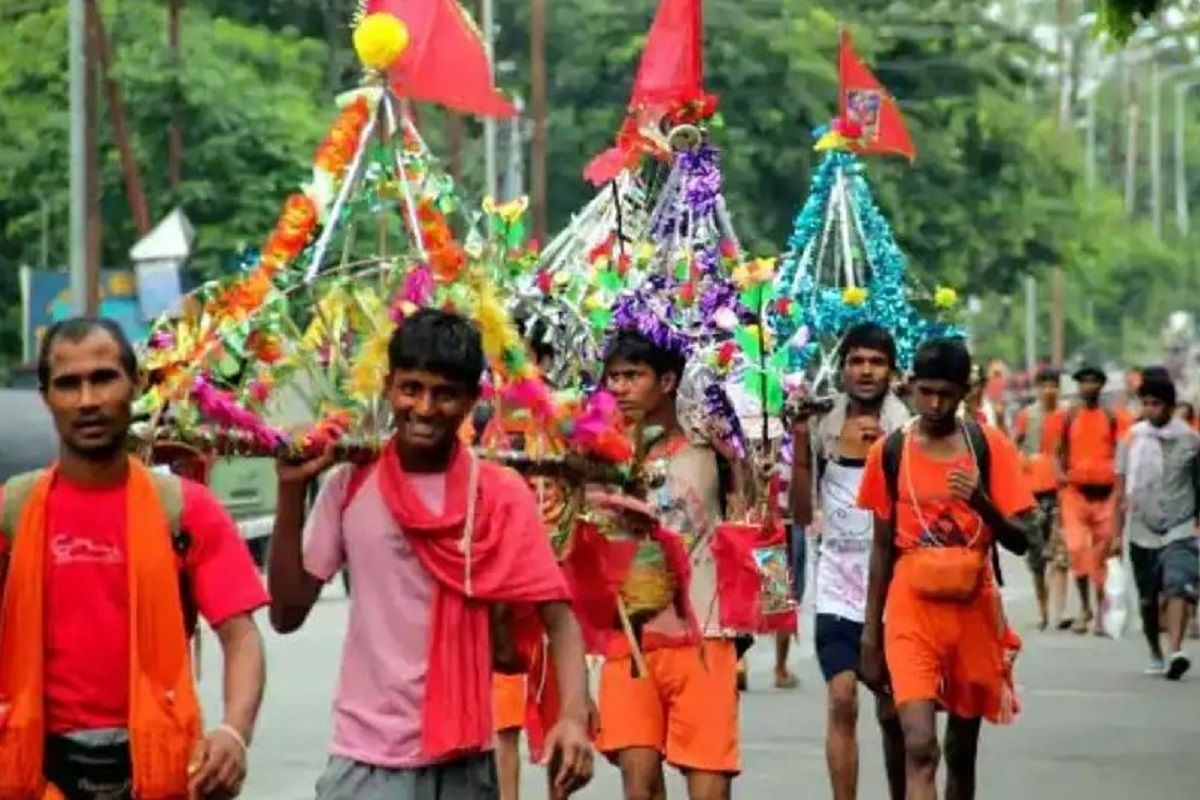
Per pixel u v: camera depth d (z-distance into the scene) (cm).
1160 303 18362
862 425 2016
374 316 1386
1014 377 9556
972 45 9244
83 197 5056
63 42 7094
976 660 1847
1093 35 2656
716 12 7950
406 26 1631
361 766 1248
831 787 2206
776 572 1809
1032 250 9219
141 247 4806
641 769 1683
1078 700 3106
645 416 1747
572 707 1260
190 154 6781
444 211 1437
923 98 9156
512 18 8331
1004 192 9150
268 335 1350
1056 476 3997
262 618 3994
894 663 1834
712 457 1752
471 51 1666
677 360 1748
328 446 1260
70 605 1132
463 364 1239
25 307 5472
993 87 9256
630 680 1681
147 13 7100
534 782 2388
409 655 1248
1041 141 9475
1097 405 3991
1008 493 1844
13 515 1138
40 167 6981
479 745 1250
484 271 1448
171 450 1280
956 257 8906
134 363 1157
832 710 2000
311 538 1270
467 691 1249
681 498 1730
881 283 2566
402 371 1240
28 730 1126
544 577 1259
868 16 9169
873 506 1861
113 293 5378
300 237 1395
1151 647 3431
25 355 5475
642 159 2164
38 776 1130
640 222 2142
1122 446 3528
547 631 1273
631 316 1859
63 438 1136
